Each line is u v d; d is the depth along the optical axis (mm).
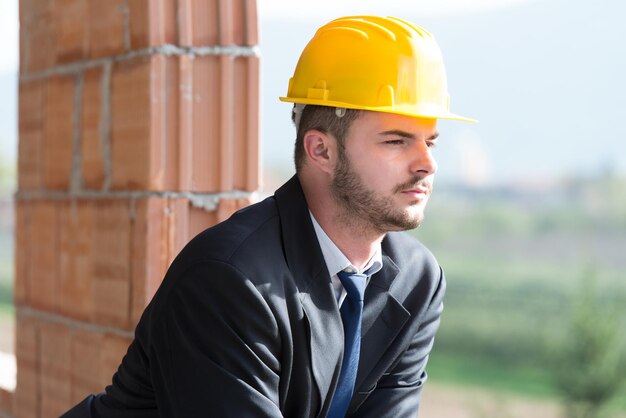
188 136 2562
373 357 2092
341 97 1959
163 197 2555
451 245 46969
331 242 2008
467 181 57906
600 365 19250
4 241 41719
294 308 1889
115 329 2689
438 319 2234
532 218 48000
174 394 1852
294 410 1945
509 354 32812
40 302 3104
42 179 3074
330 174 1982
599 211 47281
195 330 1834
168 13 2559
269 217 1957
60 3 2947
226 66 2586
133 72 2598
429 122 1961
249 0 2602
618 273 42000
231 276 1821
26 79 3172
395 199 1945
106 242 2725
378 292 2076
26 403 3205
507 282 39969
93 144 2779
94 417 2139
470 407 28609
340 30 2008
